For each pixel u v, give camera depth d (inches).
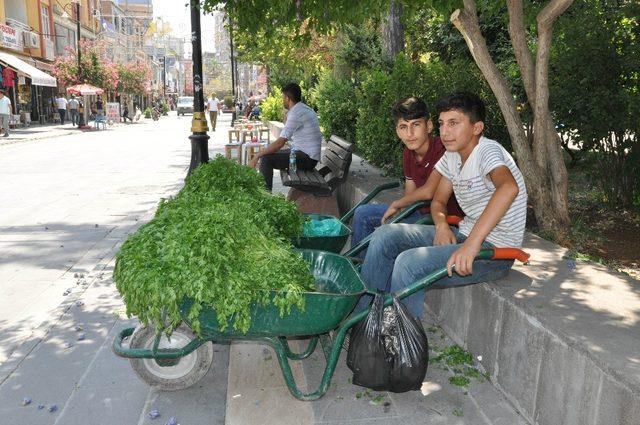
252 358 154.9
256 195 178.5
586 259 164.1
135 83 1884.8
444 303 169.6
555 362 111.0
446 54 466.9
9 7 1386.6
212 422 125.8
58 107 1395.2
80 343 163.5
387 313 124.2
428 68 312.7
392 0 285.6
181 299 111.7
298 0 257.0
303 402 132.4
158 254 115.7
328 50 730.2
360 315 125.4
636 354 99.3
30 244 261.9
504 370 132.3
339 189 332.5
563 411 108.4
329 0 262.5
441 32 453.4
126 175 484.7
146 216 320.2
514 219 135.6
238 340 125.3
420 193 162.2
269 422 124.3
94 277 218.1
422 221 156.3
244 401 133.0
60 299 196.2
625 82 245.6
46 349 159.8
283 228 170.9
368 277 146.9
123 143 856.9
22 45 1305.4
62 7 1648.6
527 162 215.6
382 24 469.4
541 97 208.4
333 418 125.8
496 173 127.2
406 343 122.4
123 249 120.6
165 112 2506.2
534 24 286.0
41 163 572.4
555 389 111.1
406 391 126.6
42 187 417.7
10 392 137.2
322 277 144.0
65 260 239.0
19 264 233.3
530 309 120.7
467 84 295.3
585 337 106.1
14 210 335.3
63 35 1722.4
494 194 124.3
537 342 117.7
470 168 134.6
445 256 131.9
